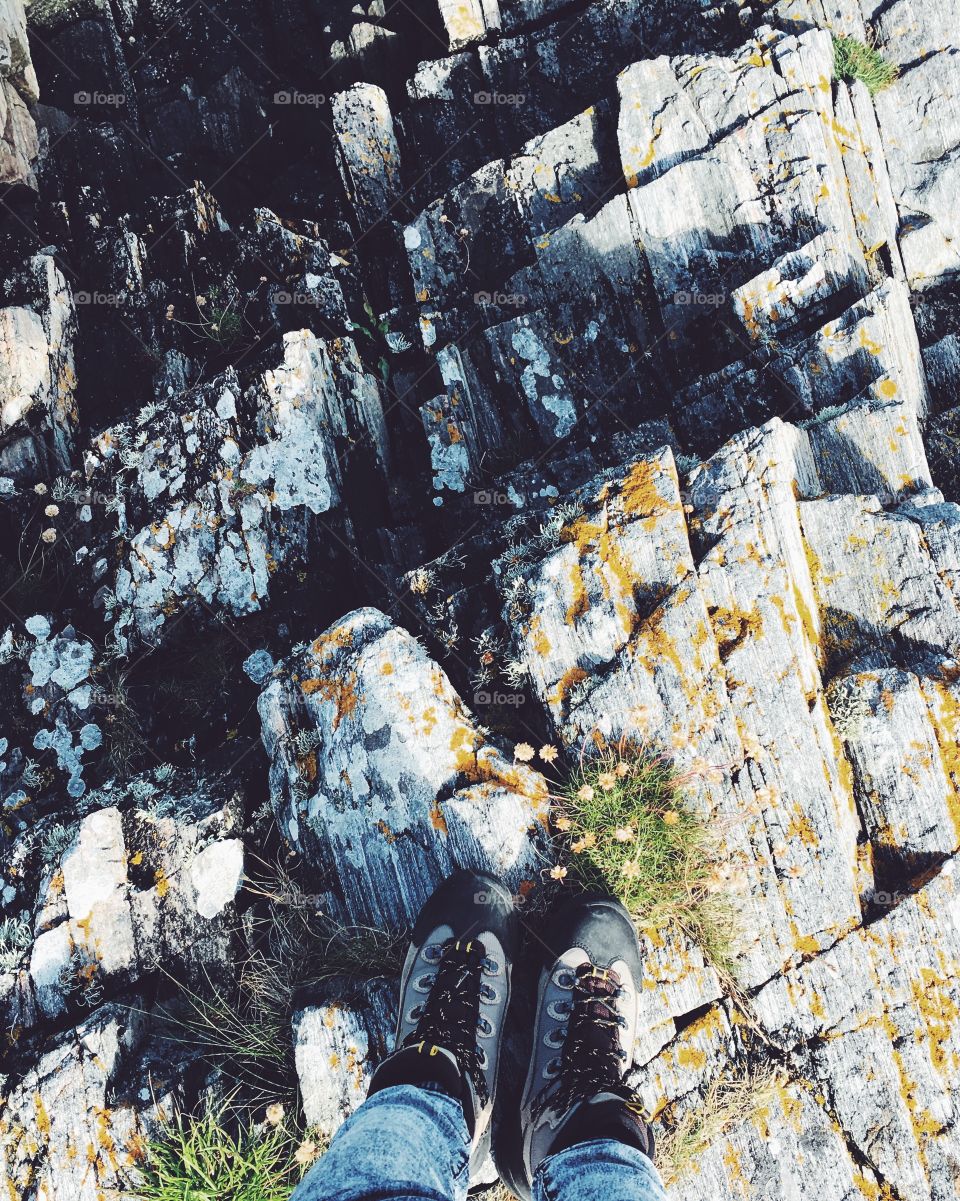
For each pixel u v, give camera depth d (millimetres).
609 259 4902
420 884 3568
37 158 5910
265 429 4730
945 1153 3162
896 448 4020
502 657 3826
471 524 4914
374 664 3729
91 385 5445
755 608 3596
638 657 3615
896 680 3520
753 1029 3354
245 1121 3357
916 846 3457
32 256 5477
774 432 3814
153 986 3748
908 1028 3260
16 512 5031
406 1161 2520
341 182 5879
